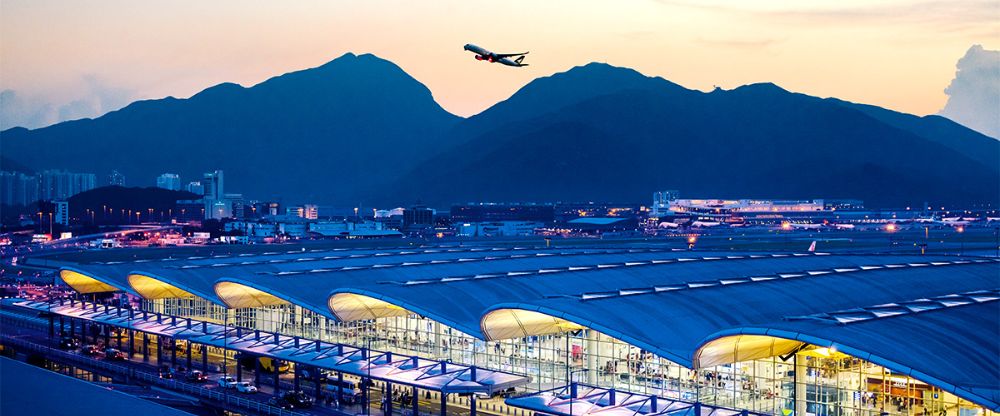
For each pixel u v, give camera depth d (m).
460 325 88.94
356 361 90.12
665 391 81.88
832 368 70.94
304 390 99.75
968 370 59.97
